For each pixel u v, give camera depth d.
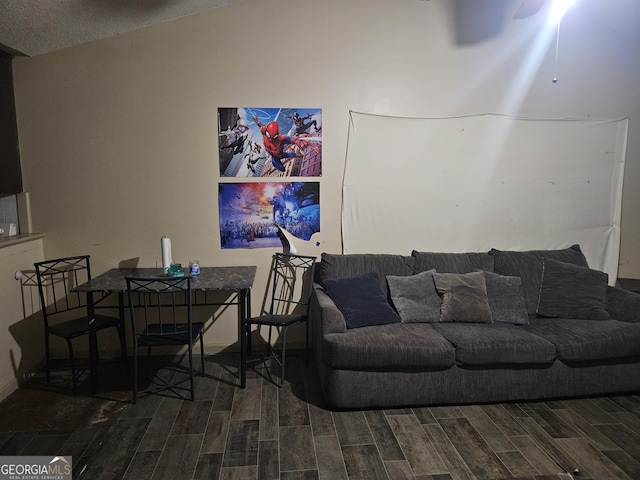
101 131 3.16
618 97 3.51
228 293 3.36
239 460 2.06
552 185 3.53
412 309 2.96
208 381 2.91
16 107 3.07
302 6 3.21
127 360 3.20
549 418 2.45
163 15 3.00
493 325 2.86
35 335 3.07
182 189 3.27
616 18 3.43
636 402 2.63
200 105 3.21
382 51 3.31
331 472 1.98
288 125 3.29
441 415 2.48
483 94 3.41
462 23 3.33
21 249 2.90
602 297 3.03
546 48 3.42
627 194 3.60
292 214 3.38
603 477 1.95
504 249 3.56
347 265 3.19
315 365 3.15
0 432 2.30
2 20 2.50
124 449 2.15
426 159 3.43
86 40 3.04
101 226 3.23
